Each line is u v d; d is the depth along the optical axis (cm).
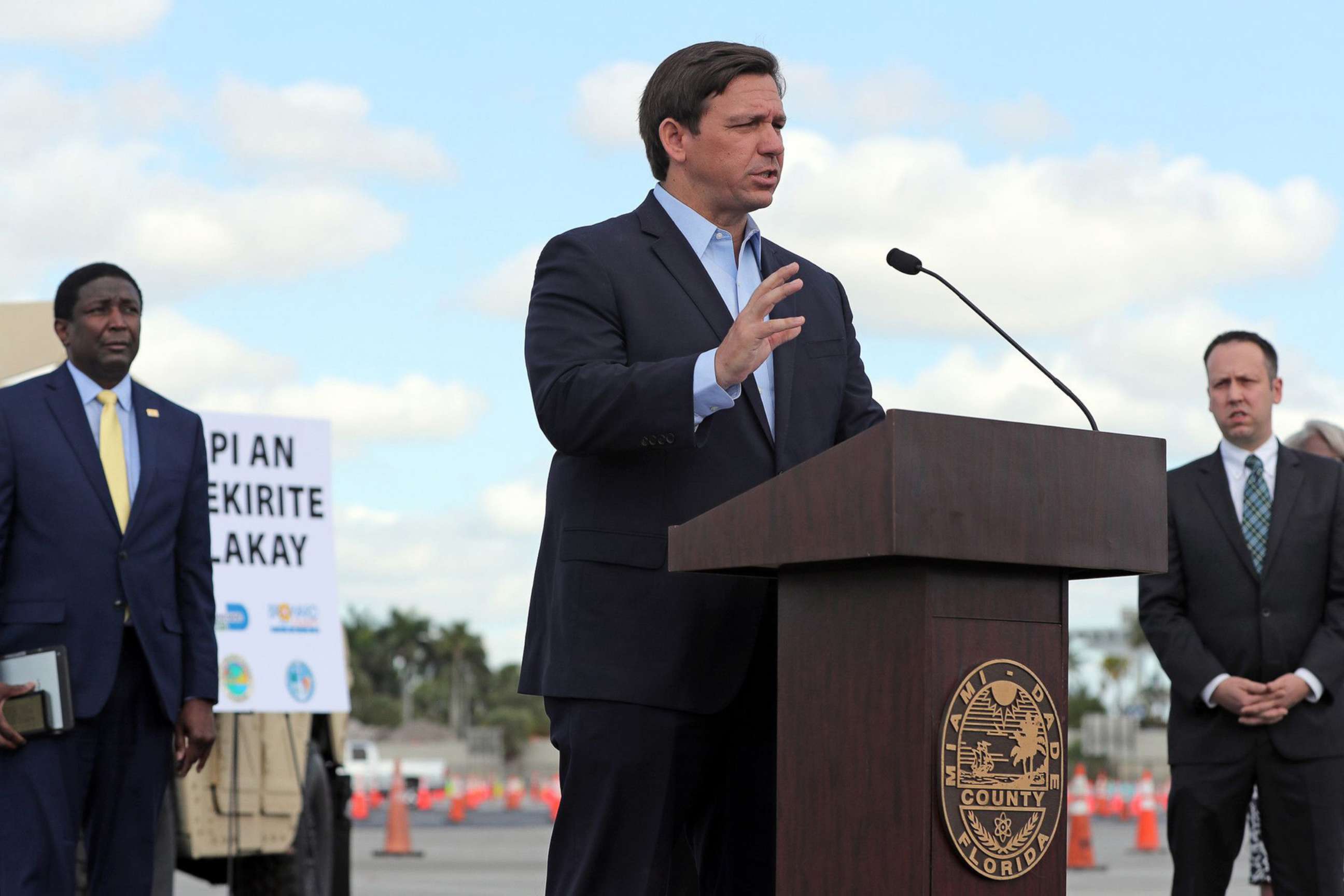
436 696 13950
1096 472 365
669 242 462
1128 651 11444
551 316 450
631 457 439
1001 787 354
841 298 499
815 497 359
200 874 1043
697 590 430
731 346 399
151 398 659
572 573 439
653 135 475
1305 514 718
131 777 617
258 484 977
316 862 1077
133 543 624
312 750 1096
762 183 462
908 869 349
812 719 378
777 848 386
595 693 427
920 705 349
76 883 616
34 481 617
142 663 623
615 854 426
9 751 599
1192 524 732
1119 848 2517
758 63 464
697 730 432
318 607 983
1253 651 711
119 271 649
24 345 1050
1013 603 362
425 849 2416
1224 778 706
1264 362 735
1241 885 1566
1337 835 694
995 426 352
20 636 606
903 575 356
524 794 6525
